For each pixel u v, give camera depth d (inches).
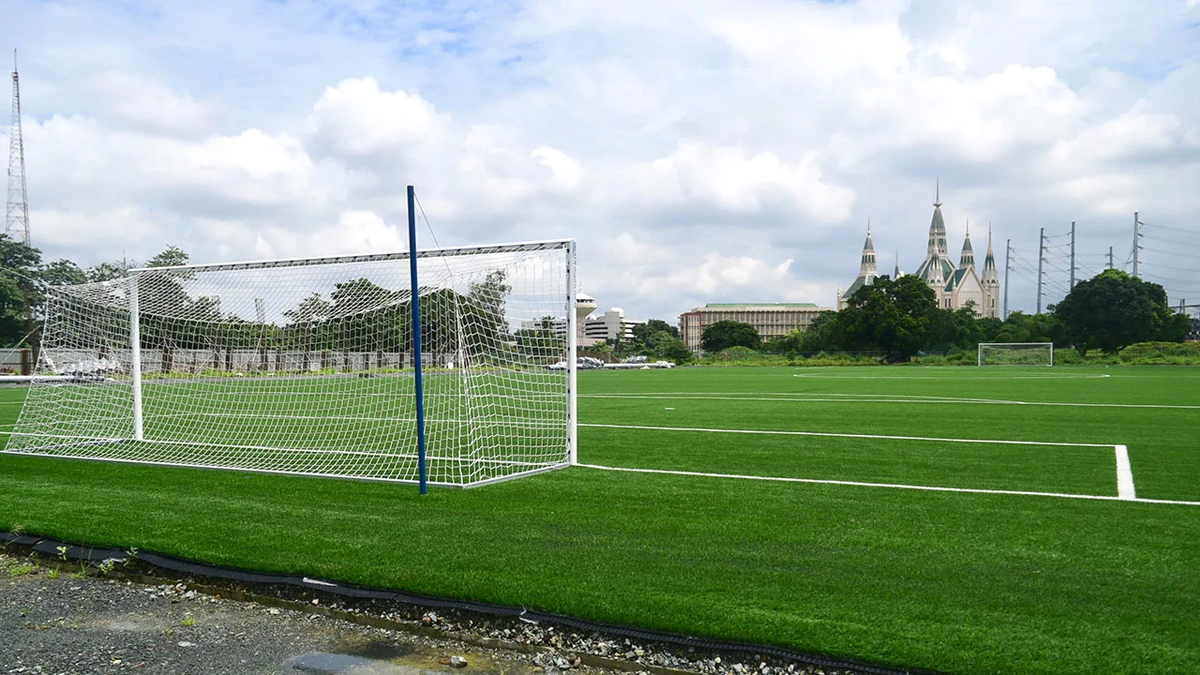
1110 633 148.6
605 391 951.6
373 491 303.3
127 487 317.4
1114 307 2586.1
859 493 289.0
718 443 438.6
